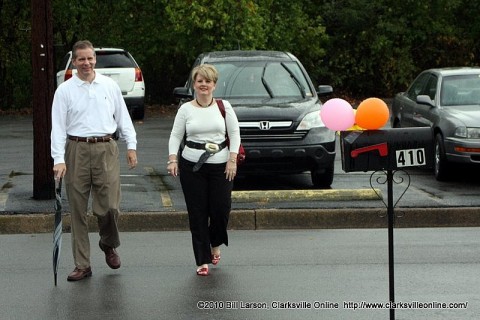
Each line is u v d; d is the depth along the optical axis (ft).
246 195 48.83
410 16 129.90
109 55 103.65
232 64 58.44
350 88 134.72
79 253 35.63
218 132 35.55
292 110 52.85
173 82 125.08
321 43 129.80
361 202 48.60
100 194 35.37
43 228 45.78
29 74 119.44
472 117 56.90
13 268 37.78
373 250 40.68
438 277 35.45
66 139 35.27
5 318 30.42
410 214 46.57
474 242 42.37
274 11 120.78
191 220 36.01
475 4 132.67
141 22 116.67
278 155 52.03
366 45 131.34
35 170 50.08
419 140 28.27
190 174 35.63
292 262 38.34
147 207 47.80
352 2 127.65
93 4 117.08
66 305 31.96
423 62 136.46
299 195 49.03
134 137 35.73
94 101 34.91
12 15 117.70
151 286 34.50
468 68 66.54
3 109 119.14
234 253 40.24
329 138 53.01
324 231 45.62
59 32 119.03
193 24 107.14
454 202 48.83
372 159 28.30
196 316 30.45
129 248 41.63
